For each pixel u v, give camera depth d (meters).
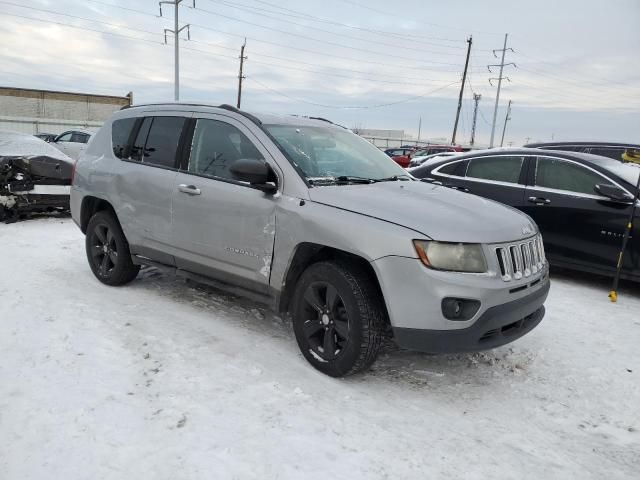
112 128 5.16
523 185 6.49
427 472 2.54
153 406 2.94
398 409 3.12
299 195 3.57
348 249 3.23
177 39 35.25
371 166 4.33
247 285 3.90
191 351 3.70
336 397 3.20
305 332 3.56
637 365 3.97
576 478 2.58
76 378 3.20
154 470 2.41
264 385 3.26
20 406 2.86
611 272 5.79
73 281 5.21
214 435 2.70
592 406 3.32
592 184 5.97
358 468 2.52
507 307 3.15
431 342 3.06
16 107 49.25
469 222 3.25
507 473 2.58
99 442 2.59
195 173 4.22
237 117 4.10
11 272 5.42
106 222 4.98
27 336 3.77
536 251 3.58
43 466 2.40
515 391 3.46
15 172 8.13
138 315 4.34
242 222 3.81
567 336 4.51
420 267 3.03
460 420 3.06
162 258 4.52
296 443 2.68
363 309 3.21
